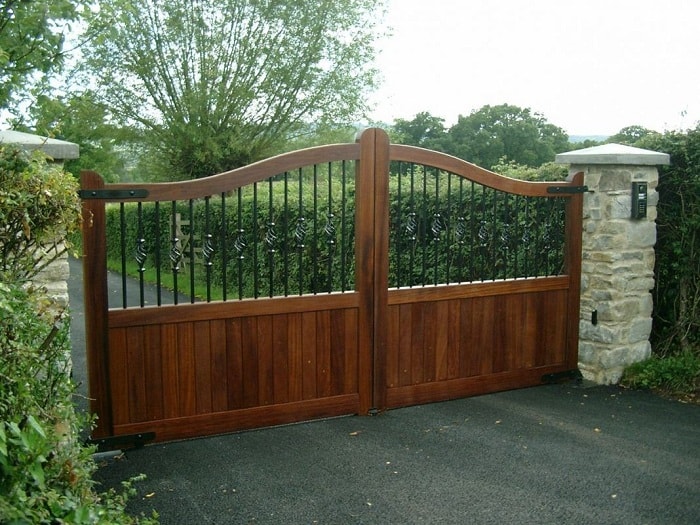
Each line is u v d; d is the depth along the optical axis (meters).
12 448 1.86
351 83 18.67
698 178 5.62
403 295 4.95
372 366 4.88
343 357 4.80
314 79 18.38
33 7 5.35
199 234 11.26
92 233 3.99
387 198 4.82
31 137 3.68
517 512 3.36
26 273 2.80
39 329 2.50
